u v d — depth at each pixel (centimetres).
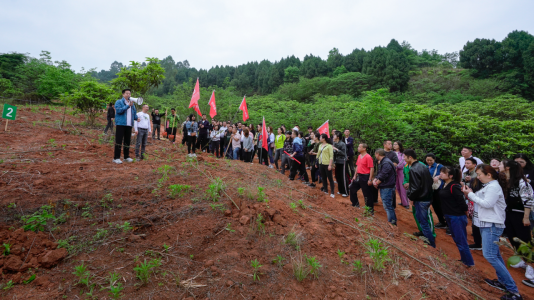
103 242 322
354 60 4591
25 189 408
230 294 262
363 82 3584
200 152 1050
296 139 802
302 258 323
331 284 288
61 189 421
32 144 717
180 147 1037
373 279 306
